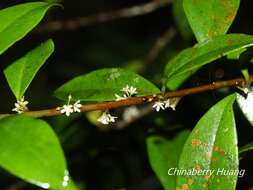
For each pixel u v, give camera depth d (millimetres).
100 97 392
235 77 414
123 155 555
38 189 556
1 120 320
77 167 540
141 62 784
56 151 299
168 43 753
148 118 565
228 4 410
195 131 386
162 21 895
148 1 979
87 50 892
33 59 390
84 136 542
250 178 468
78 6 1026
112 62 872
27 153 299
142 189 566
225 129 383
